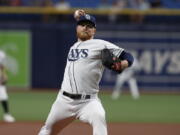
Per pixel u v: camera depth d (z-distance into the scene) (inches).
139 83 2896.2
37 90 2881.4
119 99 2527.1
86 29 907.4
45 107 2129.7
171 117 1875.0
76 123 1621.6
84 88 893.8
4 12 2886.3
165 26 2874.0
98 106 890.1
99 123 874.1
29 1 3174.2
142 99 2541.8
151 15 2950.3
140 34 2869.1
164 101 2458.2
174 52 2888.8
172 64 2888.8
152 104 2317.9
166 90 2901.1
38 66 2886.3
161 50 2883.9
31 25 2864.2
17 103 2276.1
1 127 1536.7
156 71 2891.2
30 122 1662.2
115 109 2107.5
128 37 2866.6
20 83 2891.2
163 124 1658.5
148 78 2891.2
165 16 2950.3
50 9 2908.5
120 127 1566.2
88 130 1475.1
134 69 2600.9
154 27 2871.6
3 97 1678.2
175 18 2940.5
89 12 2891.2
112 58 856.3
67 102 901.8
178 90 2901.1
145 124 1652.3
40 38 2871.6
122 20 2962.6
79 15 952.9
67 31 2866.6
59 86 2898.6
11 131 1446.9
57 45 2869.1
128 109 2116.1
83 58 895.1
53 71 2888.8
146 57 2881.4
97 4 3277.6
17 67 2883.9
